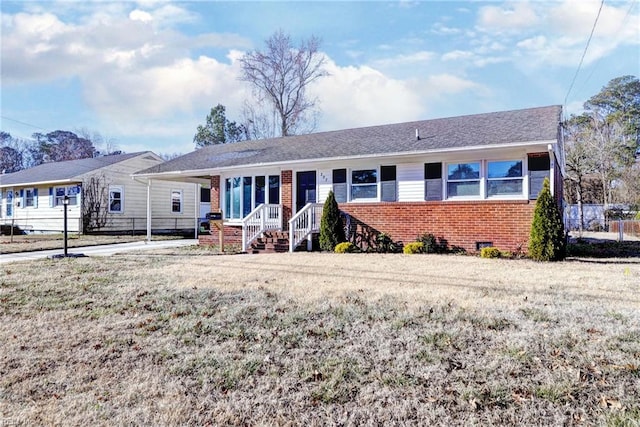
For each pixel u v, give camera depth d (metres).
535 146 10.58
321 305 5.55
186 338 4.43
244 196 16.25
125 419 2.88
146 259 10.73
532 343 4.05
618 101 35.81
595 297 5.79
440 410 2.92
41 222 23.70
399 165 13.02
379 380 3.38
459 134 12.77
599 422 2.73
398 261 9.89
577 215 28.86
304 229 13.37
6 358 3.97
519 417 2.82
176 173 16.61
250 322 4.93
